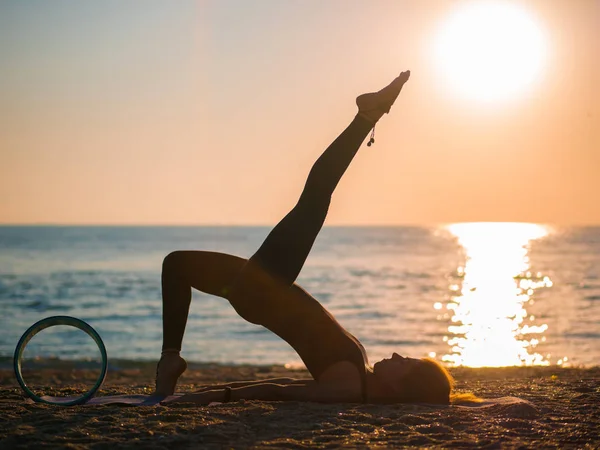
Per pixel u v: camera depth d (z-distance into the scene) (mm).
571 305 33438
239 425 4227
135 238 182625
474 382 7242
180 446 3756
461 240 168625
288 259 4754
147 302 37781
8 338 24828
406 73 4965
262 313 4938
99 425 4164
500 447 3803
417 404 4977
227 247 126938
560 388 6238
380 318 29562
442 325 26922
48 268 67625
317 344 5035
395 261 78812
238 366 16188
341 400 4961
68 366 15547
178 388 6723
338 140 4930
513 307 32938
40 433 3943
